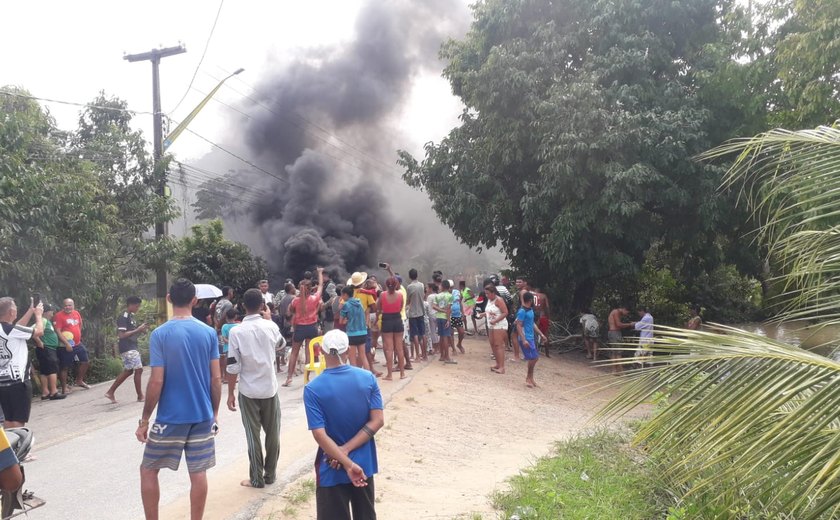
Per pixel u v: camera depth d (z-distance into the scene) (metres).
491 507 5.69
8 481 3.32
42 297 12.99
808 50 11.52
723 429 2.71
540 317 16.25
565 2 17.59
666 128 15.47
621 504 5.71
